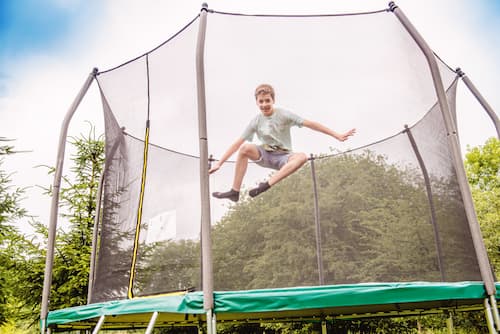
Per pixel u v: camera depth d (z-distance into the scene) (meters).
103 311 2.64
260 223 3.93
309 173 4.21
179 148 3.96
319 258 3.90
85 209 7.04
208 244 2.35
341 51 3.28
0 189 6.84
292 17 3.19
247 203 3.97
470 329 6.09
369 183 3.97
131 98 3.80
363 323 5.90
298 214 4.04
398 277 3.55
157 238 3.55
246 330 5.80
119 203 3.85
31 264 6.46
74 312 2.90
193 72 3.20
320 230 4.00
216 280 3.64
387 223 3.74
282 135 3.55
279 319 4.20
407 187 3.77
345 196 4.04
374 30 3.16
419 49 3.15
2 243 6.54
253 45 3.22
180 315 3.41
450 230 3.30
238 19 3.13
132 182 3.80
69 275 6.43
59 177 3.51
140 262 3.51
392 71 3.29
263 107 3.51
